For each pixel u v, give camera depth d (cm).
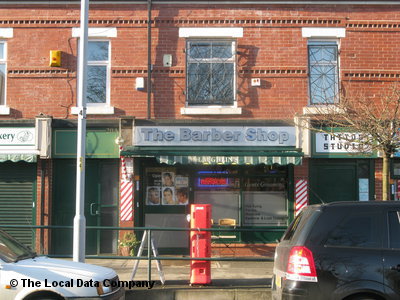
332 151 1107
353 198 1135
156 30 1159
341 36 1157
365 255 530
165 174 1162
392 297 517
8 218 1125
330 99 1121
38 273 578
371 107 911
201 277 813
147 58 1154
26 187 1129
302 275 528
